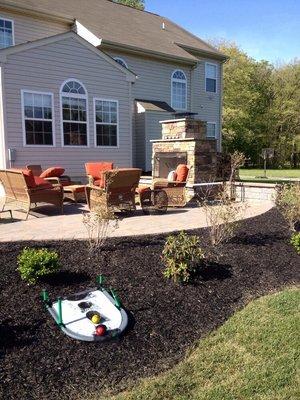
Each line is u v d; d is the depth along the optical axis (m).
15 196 7.56
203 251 4.93
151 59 16.84
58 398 2.58
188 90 18.80
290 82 37.34
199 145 9.96
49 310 3.44
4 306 3.45
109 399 2.58
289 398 2.58
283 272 4.79
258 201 9.55
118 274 4.20
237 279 4.44
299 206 6.20
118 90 12.64
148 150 15.87
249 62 34.84
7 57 10.01
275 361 3.00
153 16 22.12
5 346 2.99
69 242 4.91
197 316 3.69
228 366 2.95
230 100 34.38
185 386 2.72
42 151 10.98
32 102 10.66
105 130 12.45
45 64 10.80
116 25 17.30
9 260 4.26
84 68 11.70
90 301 3.63
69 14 15.66
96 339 3.14
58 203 7.58
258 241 5.53
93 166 9.63
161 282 4.16
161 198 7.81
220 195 8.20
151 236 5.35
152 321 3.51
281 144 37.69
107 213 5.09
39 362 2.87
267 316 3.71
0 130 10.16
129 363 2.97
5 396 2.55
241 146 36.00
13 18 13.61
